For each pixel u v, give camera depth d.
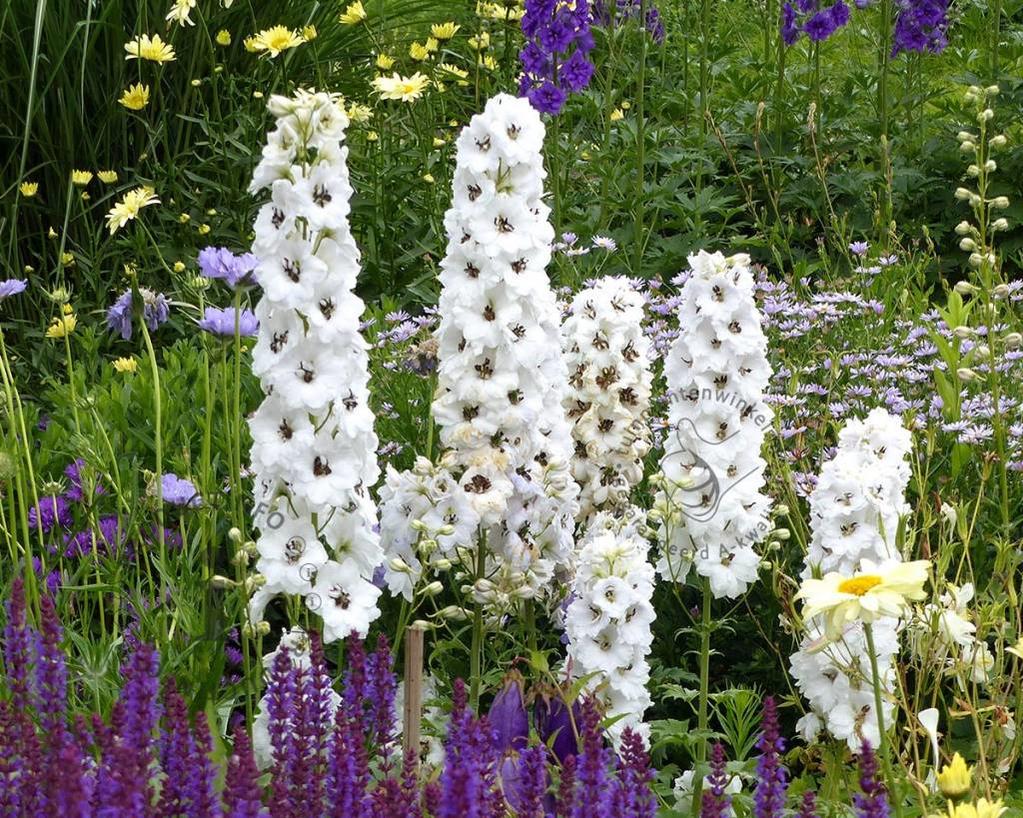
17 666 2.74
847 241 7.70
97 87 7.26
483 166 3.33
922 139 8.79
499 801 2.60
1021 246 8.02
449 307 3.45
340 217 3.01
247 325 3.61
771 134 8.62
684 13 10.36
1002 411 5.17
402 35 8.84
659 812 3.27
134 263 6.55
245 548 3.29
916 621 3.54
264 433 3.14
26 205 7.19
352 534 3.27
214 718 3.18
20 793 2.50
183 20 6.74
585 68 7.42
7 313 6.87
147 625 3.62
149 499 3.73
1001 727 3.54
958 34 10.58
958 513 3.72
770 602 4.32
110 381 5.48
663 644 4.37
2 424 4.43
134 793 2.36
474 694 3.58
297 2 7.93
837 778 3.48
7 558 4.44
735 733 3.60
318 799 2.59
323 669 3.11
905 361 5.42
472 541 3.64
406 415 5.15
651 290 6.84
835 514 3.44
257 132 7.24
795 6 8.41
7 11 6.88
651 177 8.73
